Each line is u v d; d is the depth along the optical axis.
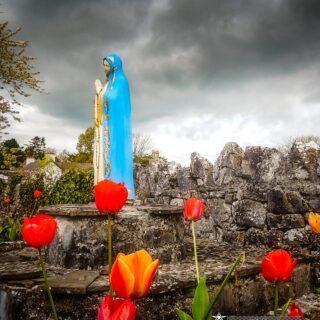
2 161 12.18
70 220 3.81
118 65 5.32
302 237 4.36
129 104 5.27
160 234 4.16
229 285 3.50
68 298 2.98
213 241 5.71
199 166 6.53
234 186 5.64
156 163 8.24
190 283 3.22
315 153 4.59
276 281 1.30
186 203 1.92
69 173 8.10
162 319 3.09
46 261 4.03
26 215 8.99
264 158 5.17
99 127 5.25
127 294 0.96
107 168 5.12
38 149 36.47
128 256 0.98
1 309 3.11
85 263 3.68
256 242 5.00
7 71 14.03
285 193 4.59
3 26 13.47
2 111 14.73
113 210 1.37
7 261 4.12
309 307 3.66
